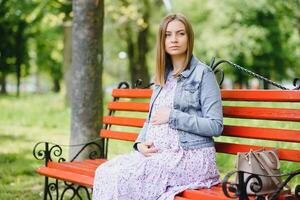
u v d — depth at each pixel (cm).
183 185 393
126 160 407
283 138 396
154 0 2059
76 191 544
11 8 1894
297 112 394
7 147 1014
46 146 504
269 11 2383
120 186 386
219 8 2400
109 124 546
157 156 400
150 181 390
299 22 2409
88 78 650
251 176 332
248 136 418
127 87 551
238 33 2380
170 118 405
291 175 335
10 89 5062
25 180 704
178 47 423
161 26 430
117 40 2195
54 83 4216
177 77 425
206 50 2436
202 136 407
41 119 1532
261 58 2558
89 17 648
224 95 441
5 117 1656
